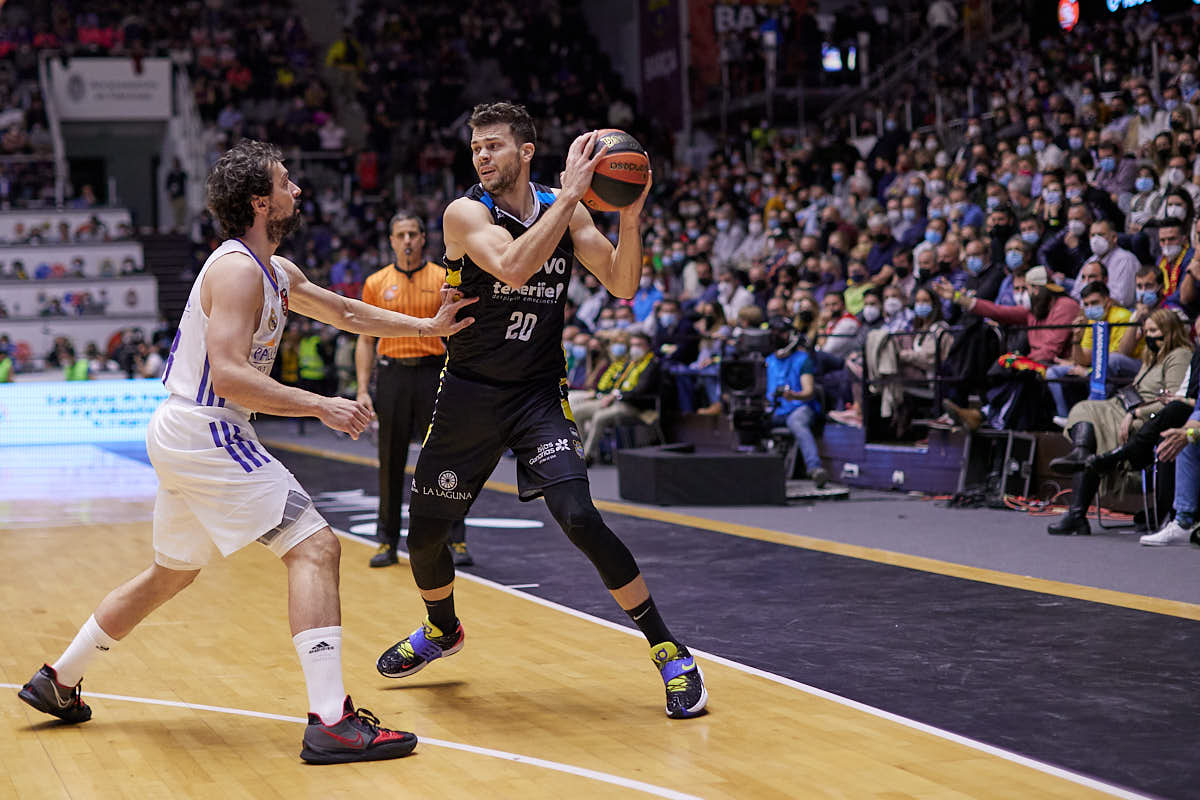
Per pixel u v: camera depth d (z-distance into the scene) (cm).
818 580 620
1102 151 1220
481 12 2756
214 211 369
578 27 2691
